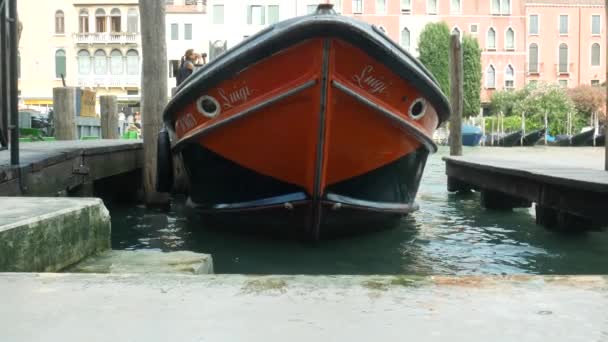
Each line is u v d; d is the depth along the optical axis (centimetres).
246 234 670
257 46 530
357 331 170
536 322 176
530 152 2947
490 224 763
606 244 622
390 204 651
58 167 657
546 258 553
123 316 185
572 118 4412
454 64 1342
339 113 548
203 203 670
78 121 1408
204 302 200
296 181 586
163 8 857
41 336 167
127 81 4606
